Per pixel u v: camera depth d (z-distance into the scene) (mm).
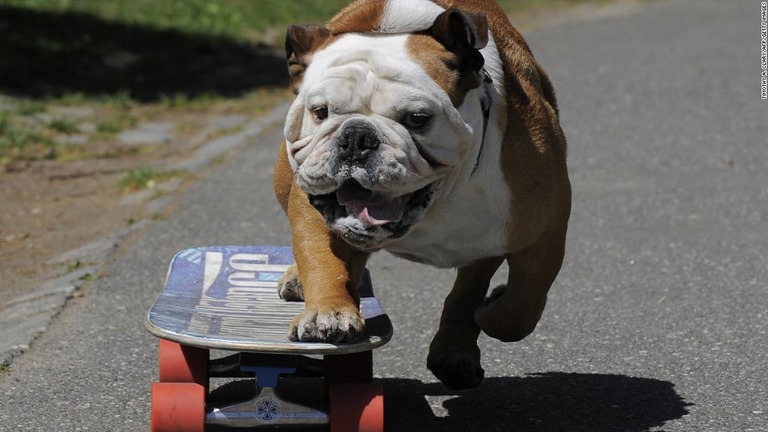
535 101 6879
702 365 8500
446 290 10695
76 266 11430
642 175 15500
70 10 25828
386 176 5750
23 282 11086
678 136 18016
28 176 15445
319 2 30547
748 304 10070
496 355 8828
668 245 12172
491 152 6449
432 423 7438
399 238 6191
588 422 7383
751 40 28156
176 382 6777
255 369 6617
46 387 8133
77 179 15398
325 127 5859
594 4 34594
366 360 6781
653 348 8938
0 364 8562
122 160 16484
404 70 5828
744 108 20266
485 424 7398
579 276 11086
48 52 22453
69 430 7332
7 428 7359
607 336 9266
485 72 6406
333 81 5855
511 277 7238
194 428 6551
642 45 27531
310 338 6199
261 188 14648
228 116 19547
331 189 5871
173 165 16094
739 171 15688
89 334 9359
